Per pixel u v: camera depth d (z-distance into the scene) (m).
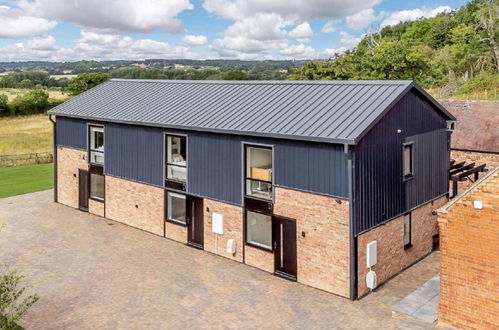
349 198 15.35
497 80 62.94
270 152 17.80
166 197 21.62
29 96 80.44
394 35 106.81
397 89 17.38
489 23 71.31
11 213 25.67
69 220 24.44
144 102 24.22
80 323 14.04
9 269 18.05
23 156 42.81
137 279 17.20
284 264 17.42
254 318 14.30
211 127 18.75
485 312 12.41
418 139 18.67
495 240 12.05
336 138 15.12
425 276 17.53
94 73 96.81
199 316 14.44
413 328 13.34
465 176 20.17
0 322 11.24
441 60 75.19
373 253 16.14
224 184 19.06
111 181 24.27
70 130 26.30
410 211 18.42
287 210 17.09
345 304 15.23
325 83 19.91
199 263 18.78
